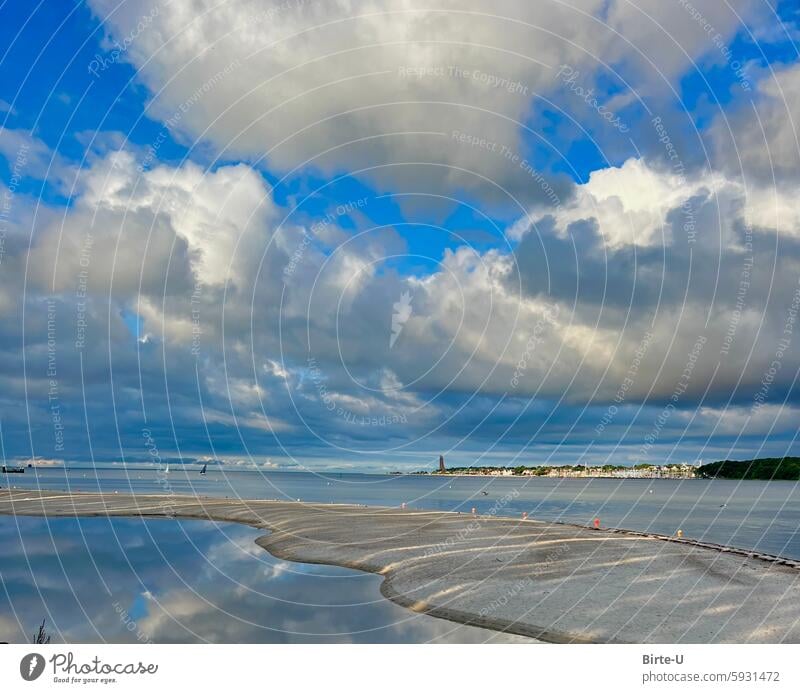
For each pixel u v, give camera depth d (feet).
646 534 112.57
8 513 159.12
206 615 67.72
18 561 99.35
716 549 94.12
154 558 100.78
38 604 73.26
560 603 64.28
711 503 275.18
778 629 54.95
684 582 71.77
